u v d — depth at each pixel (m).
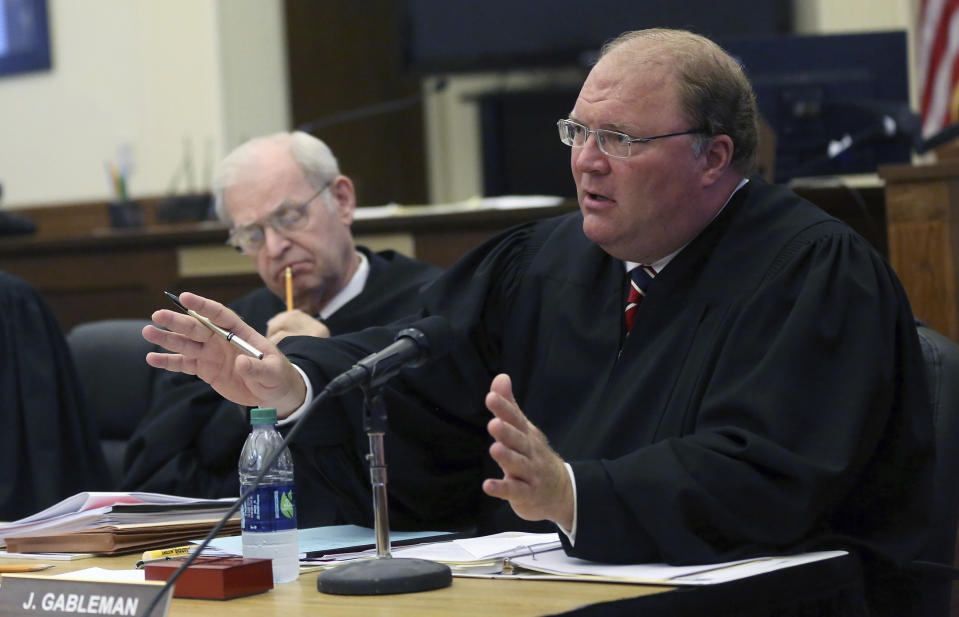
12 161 17.00
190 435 7.98
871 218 8.86
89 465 9.16
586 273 5.64
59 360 9.27
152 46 16.28
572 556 4.36
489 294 5.93
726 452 4.39
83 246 11.20
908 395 4.82
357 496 5.53
